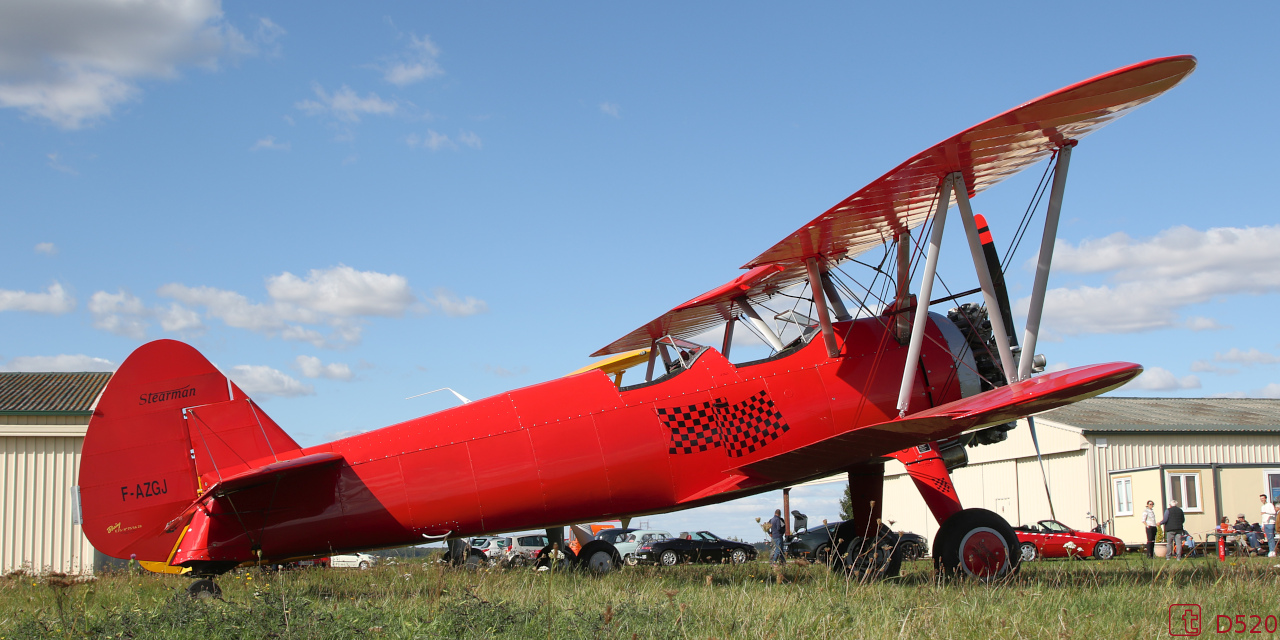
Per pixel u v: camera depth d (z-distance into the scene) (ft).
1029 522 100.32
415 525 29.40
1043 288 28.45
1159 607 19.31
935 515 28.78
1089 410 105.40
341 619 17.65
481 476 29.37
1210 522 82.23
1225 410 108.99
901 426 24.94
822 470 30.27
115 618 18.89
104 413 28.45
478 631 16.65
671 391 30.22
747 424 30.09
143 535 28.43
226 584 29.99
